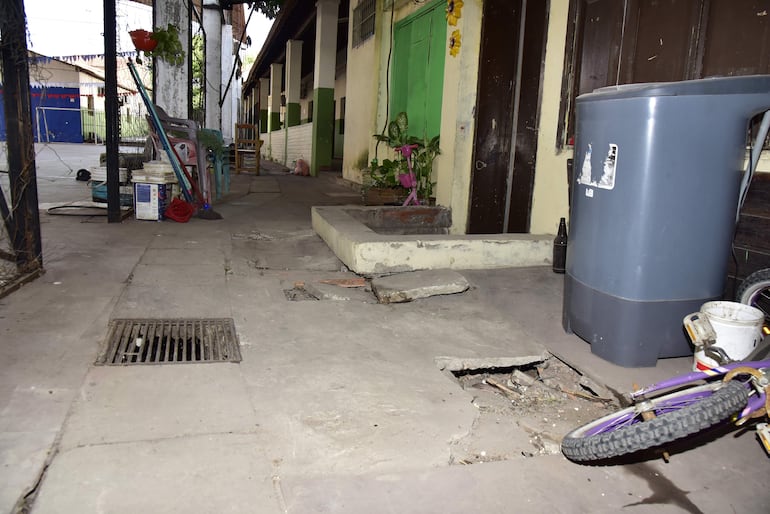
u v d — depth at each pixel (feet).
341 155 68.23
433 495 7.13
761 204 12.28
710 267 10.73
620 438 7.02
